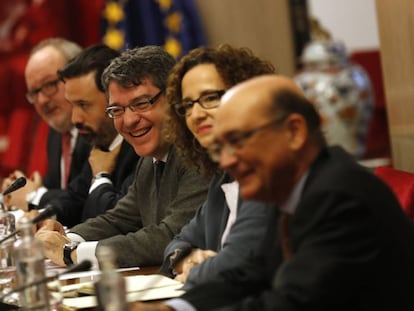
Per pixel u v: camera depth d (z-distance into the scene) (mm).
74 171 7000
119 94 4934
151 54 4945
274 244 3322
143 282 4129
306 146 3068
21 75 10336
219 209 4223
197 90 4121
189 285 3895
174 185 4898
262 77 3119
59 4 10344
